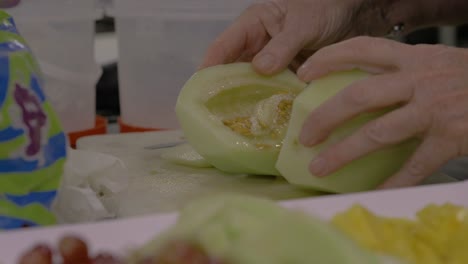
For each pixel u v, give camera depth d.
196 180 0.92
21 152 0.69
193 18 1.14
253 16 1.03
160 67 1.16
